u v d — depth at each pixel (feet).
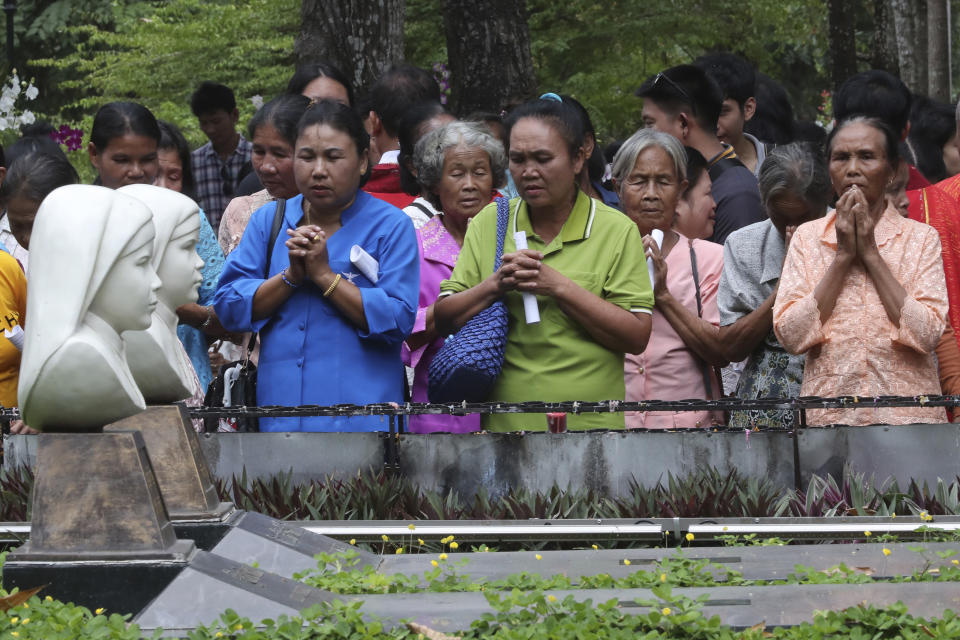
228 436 24.64
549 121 25.26
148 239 17.94
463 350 24.35
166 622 16.69
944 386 26.30
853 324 24.53
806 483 24.08
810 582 18.33
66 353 17.22
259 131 29.12
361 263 24.68
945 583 17.74
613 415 25.31
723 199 31.60
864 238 24.23
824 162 26.86
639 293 25.14
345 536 21.58
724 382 29.66
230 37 81.76
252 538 20.08
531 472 24.21
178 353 21.13
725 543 21.26
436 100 33.35
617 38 79.36
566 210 25.79
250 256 25.70
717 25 80.94
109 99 86.99
